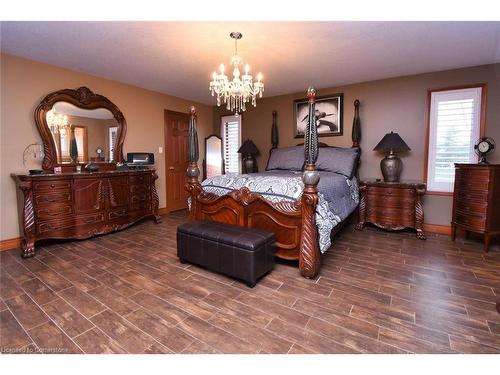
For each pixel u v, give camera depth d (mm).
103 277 2424
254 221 2738
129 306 1956
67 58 3205
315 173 2312
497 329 1684
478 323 1745
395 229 3734
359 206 4043
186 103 5480
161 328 1706
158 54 3064
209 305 1972
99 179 3594
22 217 3123
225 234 2383
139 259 2852
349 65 3463
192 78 4020
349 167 3887
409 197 3635
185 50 2951
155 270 2578
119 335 1637
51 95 3391
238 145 5676
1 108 3064
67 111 3598
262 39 2660
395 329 1689
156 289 2211
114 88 4172
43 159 3404
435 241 3439
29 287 2230
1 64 3039
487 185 3002
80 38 2645
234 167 5762
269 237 2406
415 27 2418
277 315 1846
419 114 3869
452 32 2516
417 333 1648
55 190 3170
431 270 2562
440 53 3059
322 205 2576
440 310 1896
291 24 2357
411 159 3967
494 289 2193
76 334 1643
